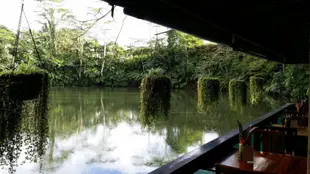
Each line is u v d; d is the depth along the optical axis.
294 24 2.31
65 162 5.59
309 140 0.92
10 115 2.47
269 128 2.64
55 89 8.45
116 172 5.34
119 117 9.34
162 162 5.97
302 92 7.48
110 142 7.01
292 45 3.60
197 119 8.77
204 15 1.62
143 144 6.92
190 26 1.88
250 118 8.65
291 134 2.55
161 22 1.58
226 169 1.16
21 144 2.62
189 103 9.27
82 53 7.56
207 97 4.32
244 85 5.55
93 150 6.35
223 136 2.66
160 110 3.60
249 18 2.12
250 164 1.78
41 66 3.35
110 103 9.59
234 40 2.64
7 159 2.58
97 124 8.57
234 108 5.59
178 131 8.09
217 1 1.60
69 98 8.82
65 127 8.03
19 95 2.46
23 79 2.48
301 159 1.89
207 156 2.15
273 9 1.84
